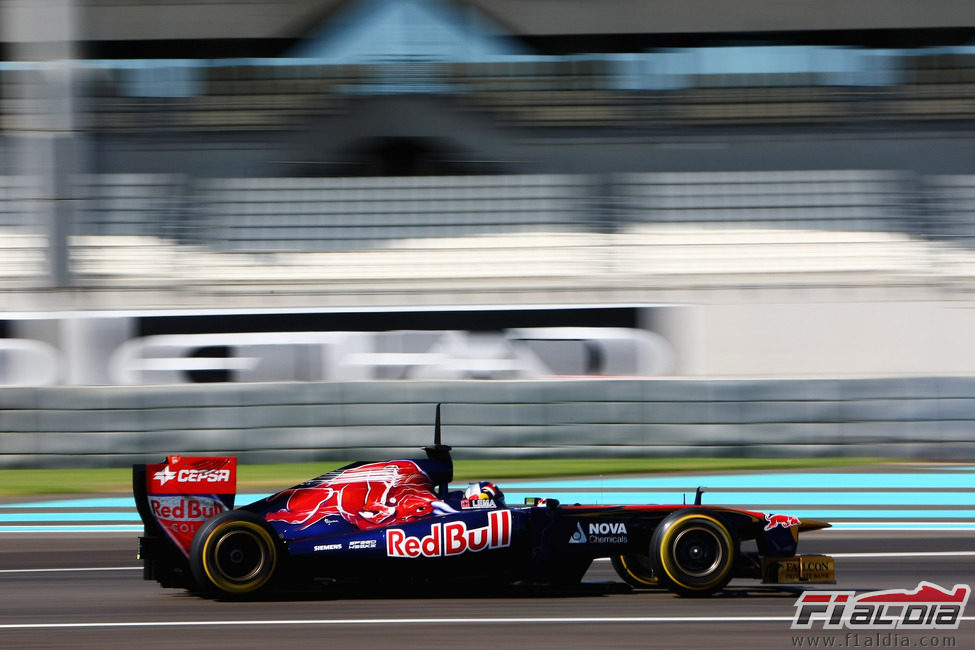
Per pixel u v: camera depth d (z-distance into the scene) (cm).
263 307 4741
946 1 6269
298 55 6538
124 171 6094
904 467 3850
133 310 4616
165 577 1823
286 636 1528
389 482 1842
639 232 5491
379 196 5772
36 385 4566
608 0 6444
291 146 6334
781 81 6294
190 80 6366
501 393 3959
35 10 5394
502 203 5681
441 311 4650
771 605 1745
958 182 5797
